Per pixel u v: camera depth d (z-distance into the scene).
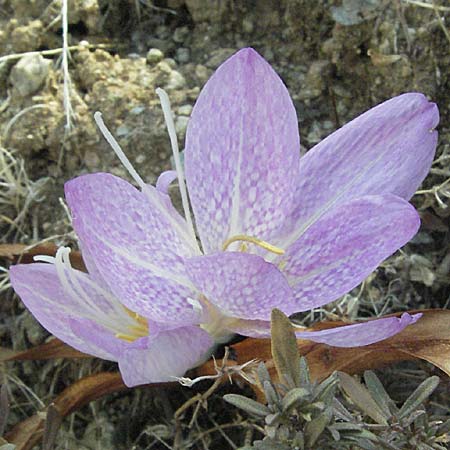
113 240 0.24
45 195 0.32
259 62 0.24
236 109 0.24
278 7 0.33
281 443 0.22
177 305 0.25
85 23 0.34
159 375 0.25
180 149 0.32
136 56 0.34
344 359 0.26
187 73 0.33
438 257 0.30
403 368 0.29
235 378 0.27
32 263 0.28
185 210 0.26
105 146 0.32
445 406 0.28
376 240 0.23
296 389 0.21
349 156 0.26
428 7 0.31
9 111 0.33
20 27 0.34
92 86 0.33
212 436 0.29
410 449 0.23
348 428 0.22
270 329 0.24
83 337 0.23
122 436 0.29
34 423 0.27
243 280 0.23
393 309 0.30
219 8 0.34
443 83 0.31
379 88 0.32
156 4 0.35
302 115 0.32
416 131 0.25
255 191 0.25
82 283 0.26
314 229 0.24
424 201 0.31
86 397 0.27
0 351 0.29
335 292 0.24
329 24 0.32
